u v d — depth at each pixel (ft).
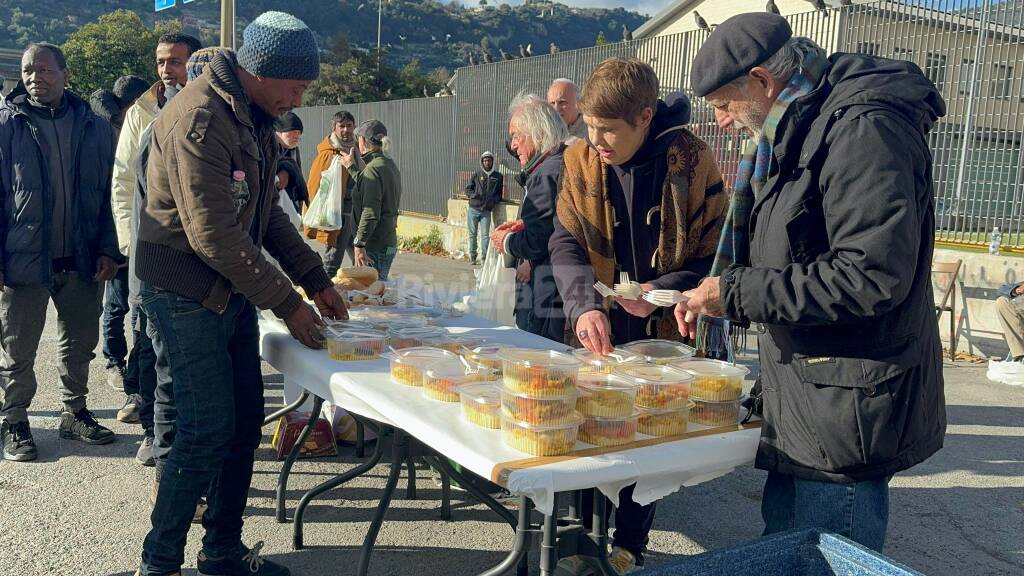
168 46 12.64
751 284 5.68
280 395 16.88
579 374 6.81
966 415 17.57
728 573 5.43
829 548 5.56
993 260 23.43
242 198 7.88
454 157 49.65
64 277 13.16
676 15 68.49
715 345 8.38
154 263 7.89
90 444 13.71
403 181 54.65
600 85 8.12
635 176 8.74
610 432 6.16
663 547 10.82
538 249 10.66
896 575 5.09
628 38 49.90
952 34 24.73
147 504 11.40
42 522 10.74
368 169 19.69
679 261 8.77
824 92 5.72
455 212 47.37
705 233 8.89
